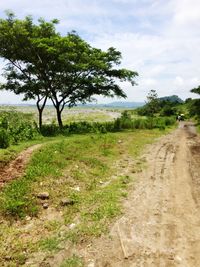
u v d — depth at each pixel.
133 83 33.50
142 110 82.12
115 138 23.89
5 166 11.92
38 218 8.55
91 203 9.69
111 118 60.12
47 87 28.59
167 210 9.24
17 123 22.36
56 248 6.96
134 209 9.27
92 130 27.64
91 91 32.06
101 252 6.77
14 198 9.26
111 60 32.06
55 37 26.75
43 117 53.91
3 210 8.47
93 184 11.86
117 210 9.06
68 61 27.75
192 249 6.90
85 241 7.28
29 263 6.38
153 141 25.19
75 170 13.11
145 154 18.67
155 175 13.48
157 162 16.30
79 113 77.81
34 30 27.66
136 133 30.56
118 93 33.50
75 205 9.48
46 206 9.21
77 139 19.69
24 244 7.12
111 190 11.04
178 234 7.62
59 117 30.47
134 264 6.29
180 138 29.19
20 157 13.28
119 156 17.44
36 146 16.17
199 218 8.65
